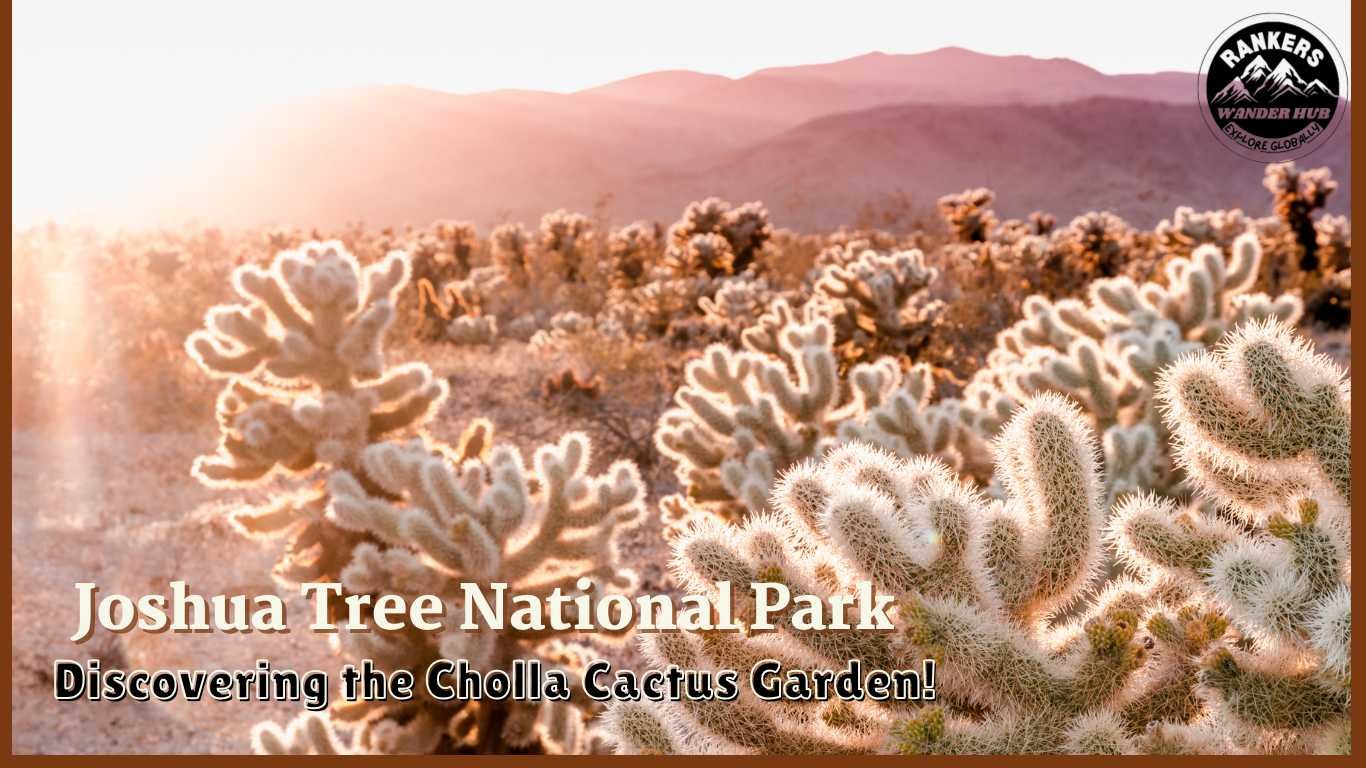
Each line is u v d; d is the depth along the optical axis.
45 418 9.42
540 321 16.53
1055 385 4.82
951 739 1.70
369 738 3.39
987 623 1.75
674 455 5.09
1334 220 15.75
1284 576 1.66
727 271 18.19
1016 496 1.94
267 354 4.01
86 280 14.29
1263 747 1.66
